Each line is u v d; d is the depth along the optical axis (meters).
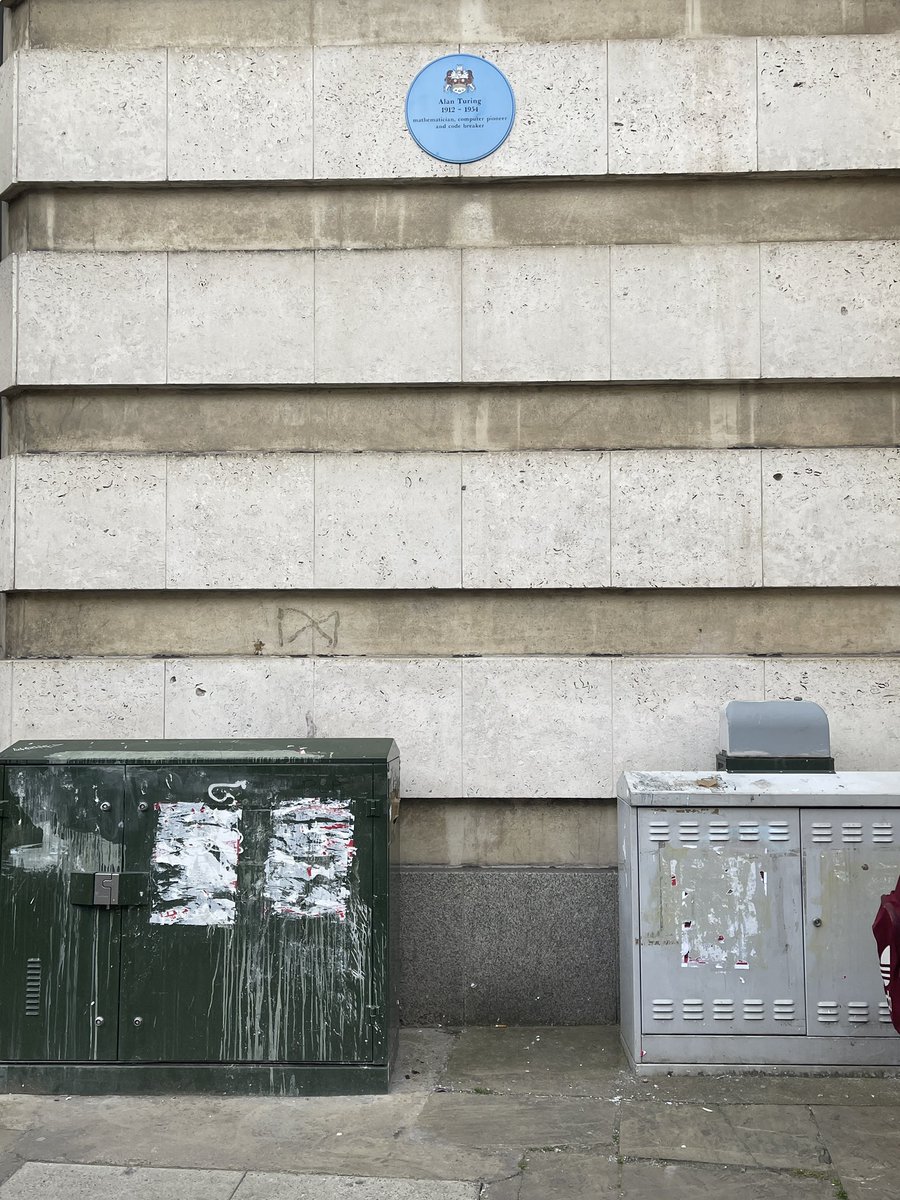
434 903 6.18
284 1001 5.08
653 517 6.27
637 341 6.30
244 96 6.42
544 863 6.27
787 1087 5.09
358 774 5.12
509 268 6.34
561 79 6.37
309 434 6.46
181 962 5.10
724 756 5.61
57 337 6.41
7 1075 5.09
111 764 5.13
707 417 6.37
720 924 5.26
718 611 6.33
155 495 6.38
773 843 5.25
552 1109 4.88
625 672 6.20
